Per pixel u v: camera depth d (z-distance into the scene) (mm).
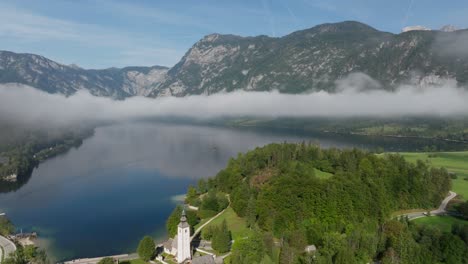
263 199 188625
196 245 172375
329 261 136875
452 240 145250
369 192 185000
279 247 159875
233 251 151500
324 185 183625
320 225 164500
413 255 143250
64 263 161625
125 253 177125
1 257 163625
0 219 198875
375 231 159250
